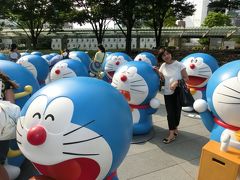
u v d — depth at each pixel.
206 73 6.34
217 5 28.11
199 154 4.33
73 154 2.14
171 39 31.83
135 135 5.02
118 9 17.16
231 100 3.33
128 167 3.88
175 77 4.49
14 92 3.45
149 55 9.29
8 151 3.00
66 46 30.48
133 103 4.84
